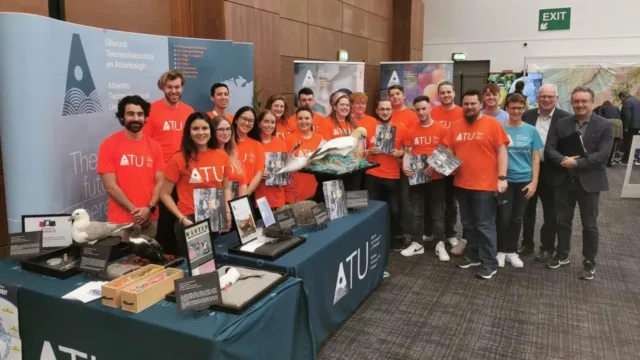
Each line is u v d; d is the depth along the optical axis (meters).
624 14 9.82
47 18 2.54
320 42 6.96
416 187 4.03
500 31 10.81
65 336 1.77
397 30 9.40
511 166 3.64
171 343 1.54
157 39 3.55
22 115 2.47
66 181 2.74
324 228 2.68
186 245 1.85
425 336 2.70
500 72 10.93
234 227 2.45
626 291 3.34
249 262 2.15
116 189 2.46
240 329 1.55
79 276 1.94
